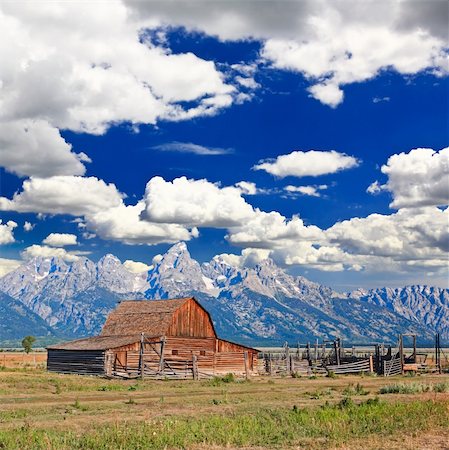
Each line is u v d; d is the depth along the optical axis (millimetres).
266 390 55188
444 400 40250
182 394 49906
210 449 24000
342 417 31484
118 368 73625
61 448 23422
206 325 84062
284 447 24531
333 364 92250
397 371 87125
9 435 25312
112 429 27531
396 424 29547
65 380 59781
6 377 58406
